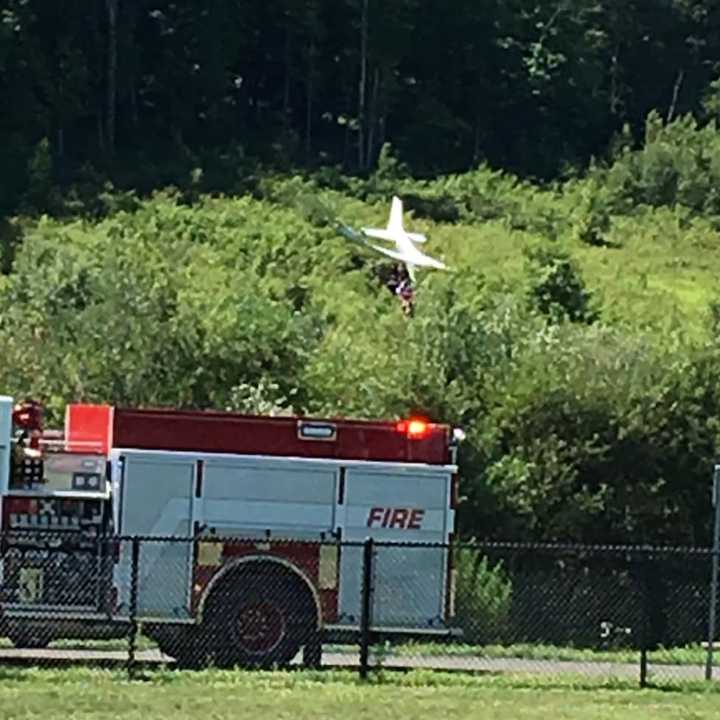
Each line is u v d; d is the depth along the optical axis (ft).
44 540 103.50
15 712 78.74
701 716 86.12
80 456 108.17
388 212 474.08
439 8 622.54
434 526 109.60
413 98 613.93
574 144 627.05
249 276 336.29
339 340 209.97
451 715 82.53
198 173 499.51
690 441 181.68
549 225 487.20
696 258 469.57
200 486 106.93
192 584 104.99
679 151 570.05
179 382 188.24
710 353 186.09
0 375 185.37
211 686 89.61
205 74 569.23
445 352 185.98
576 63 638.53
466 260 408.26
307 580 106.42
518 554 151.94
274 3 610.65
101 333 190.39
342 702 84.99
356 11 611.06
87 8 558.97
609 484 179.93
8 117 524.11
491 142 612.70
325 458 108.88
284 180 506.89
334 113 608.19
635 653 125.59
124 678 92.27
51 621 103.19
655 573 151.33
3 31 525.34
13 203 455.22
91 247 356.59
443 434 110.63
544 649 124.06
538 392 180.55
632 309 346.74
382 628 107.24
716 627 147.02
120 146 534.37
